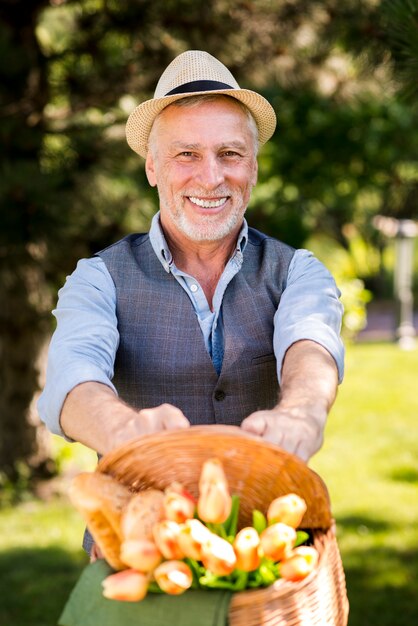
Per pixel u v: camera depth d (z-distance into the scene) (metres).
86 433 1.59
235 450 1.43
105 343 1.85
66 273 5.30
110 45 5.04
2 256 4.67
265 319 2.00
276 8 4.54
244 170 1.94
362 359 11.01
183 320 1.98
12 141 4.62
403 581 4.54
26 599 4.48
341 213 12.02
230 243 2.03
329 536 1.48
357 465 6.68
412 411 8.41
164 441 1.43
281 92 5.44
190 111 1.91
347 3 3.65
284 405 1.59
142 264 2.04
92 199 4.90
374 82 5.12
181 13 4.59
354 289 11.20
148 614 1.36
